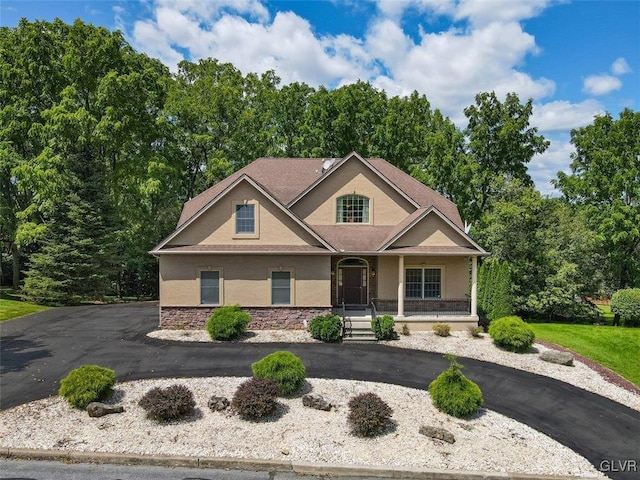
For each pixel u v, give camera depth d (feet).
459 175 114.93
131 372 48.70
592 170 110.42
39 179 97.45
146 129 117.50
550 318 92.89
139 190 112.37
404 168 126.82
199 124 130.31
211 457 31.63
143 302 106.63
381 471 30.78
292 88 134.62
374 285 78.38
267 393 37.78
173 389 38.01
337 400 41.98
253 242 70.54
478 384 48.16
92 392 38.65
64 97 103.24
